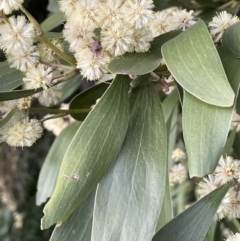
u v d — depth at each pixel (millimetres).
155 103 129
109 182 123
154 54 123
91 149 117
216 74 105
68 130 220
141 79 129
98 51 120
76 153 116
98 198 122
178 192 273
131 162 123
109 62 120
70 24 122
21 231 447
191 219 131
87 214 142
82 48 122
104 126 119
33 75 129
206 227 131
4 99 128
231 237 141
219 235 203
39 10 384
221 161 141
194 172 104
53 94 140
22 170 443
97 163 117
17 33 118
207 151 105
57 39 151
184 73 108
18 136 130
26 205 451
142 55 122
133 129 126
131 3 117
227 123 105
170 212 151
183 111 111
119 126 120
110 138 119
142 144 124
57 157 219
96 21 118
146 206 120
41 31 125
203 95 103
